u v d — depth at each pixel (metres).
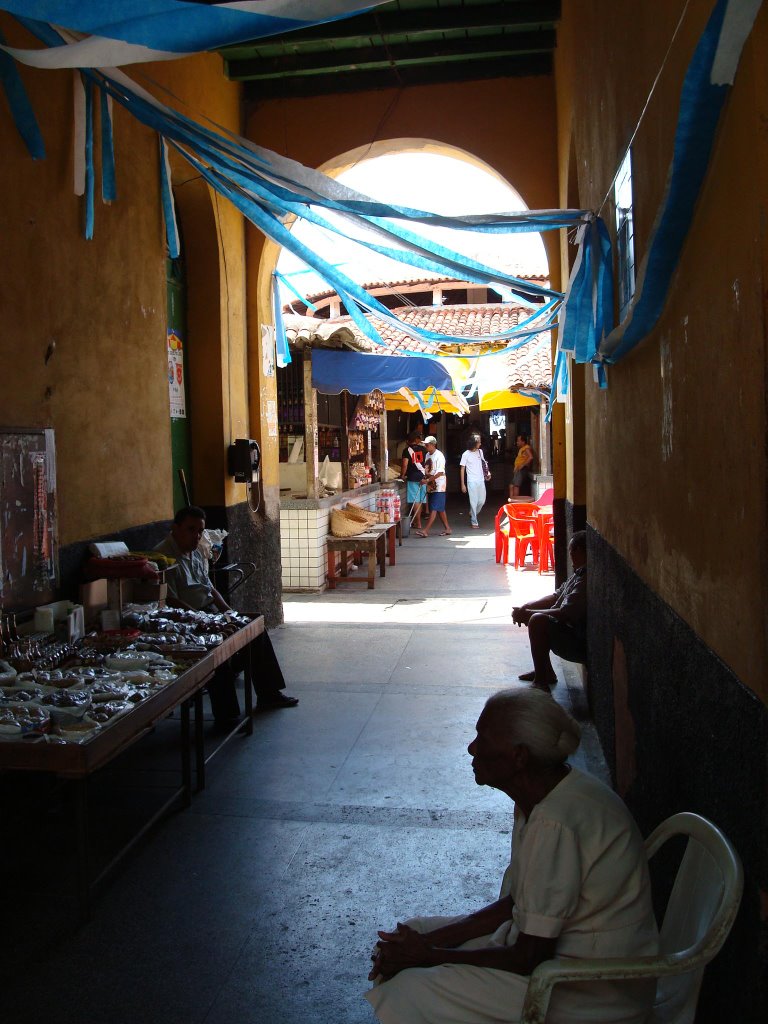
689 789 2.40
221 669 5.50
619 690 4.09
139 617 4.84
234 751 5.19
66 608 4.58
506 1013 2.01
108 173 4.93
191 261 7.48
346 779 4.74
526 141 7.79
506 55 7.69
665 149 2.51
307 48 7.52
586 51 4.89
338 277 5.48
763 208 1.61
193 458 7.62
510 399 16.53
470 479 18.02
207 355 7.55
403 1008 2.09
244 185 4.66
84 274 5.06
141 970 3.06
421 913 3.40
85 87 4.79
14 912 3.44
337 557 12.30
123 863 3.82
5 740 3.13
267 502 8.59
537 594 10.38
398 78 7.84
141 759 5.07
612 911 2.02
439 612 9.38
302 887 3.61
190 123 4.32
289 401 11.49
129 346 5.68
